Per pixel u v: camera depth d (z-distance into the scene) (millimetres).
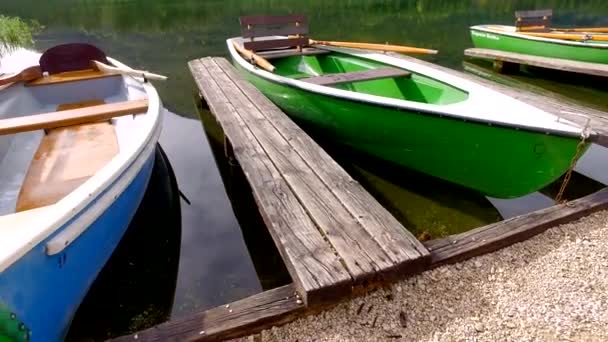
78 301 1956
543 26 7707
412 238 2139
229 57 8109
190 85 6445
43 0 18812
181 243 2867
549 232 2520
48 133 3309
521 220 2529
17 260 1432
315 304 1876
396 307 1988
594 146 4145
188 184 3656
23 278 1489
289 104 4031
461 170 3055
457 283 2137
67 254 1755
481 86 3377
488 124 2643
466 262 2271
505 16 13812
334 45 4965
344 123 3490
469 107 2924
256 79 4484
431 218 3061
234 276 2555
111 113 2816
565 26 10953
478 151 2830
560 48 6582
